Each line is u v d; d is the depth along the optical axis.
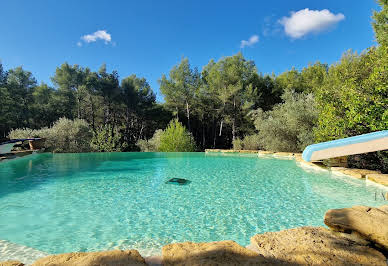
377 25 11.00
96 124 28.08
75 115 26.80
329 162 8.52
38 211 4.37
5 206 4.63
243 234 3.42
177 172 8.68
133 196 5.43
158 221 3.92
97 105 27.36
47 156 12.80
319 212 4.36
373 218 2.44
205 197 5.38
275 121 14.53
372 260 1.86
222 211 4.44
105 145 17.62
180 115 27.89
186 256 1.95
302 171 8.87
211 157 13.70
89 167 9.62
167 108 26.73
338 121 7.56
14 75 26.33
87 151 17.14
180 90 24.23
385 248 2.06
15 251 2.65
